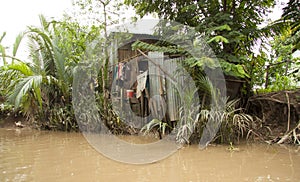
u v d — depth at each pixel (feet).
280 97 18.13
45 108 23.25
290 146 15.28
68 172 11.09
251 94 19.54
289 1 18.11
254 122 17.42
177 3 20.02
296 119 17.07
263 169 11.16
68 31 22.86
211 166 11.75
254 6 19.56
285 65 22.72
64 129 22.36
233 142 15.78
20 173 10.99
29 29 22.99
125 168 11.55
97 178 10.30
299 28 18.80
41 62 23.35
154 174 10.73
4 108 25.75
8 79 23.43
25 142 18.01
